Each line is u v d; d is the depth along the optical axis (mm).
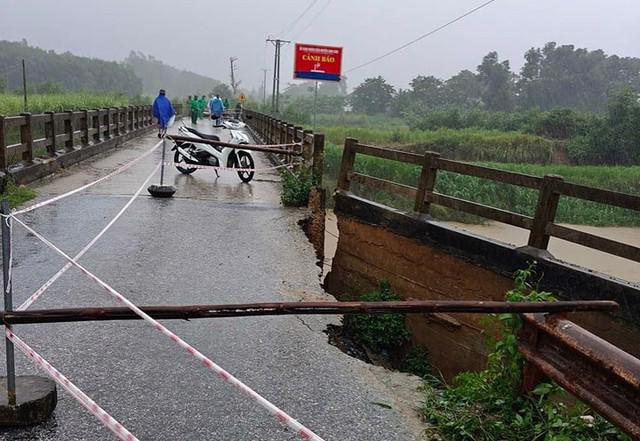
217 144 11180
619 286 4836
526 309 3127
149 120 26625
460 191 23547
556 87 79750
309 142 10984
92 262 6266
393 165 24781
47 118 11484
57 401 3434
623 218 23750
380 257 7715
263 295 5598
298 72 16047
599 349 2826
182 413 3424
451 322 6492
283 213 9453
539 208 5562
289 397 3715
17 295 5164
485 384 3742
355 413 3574
